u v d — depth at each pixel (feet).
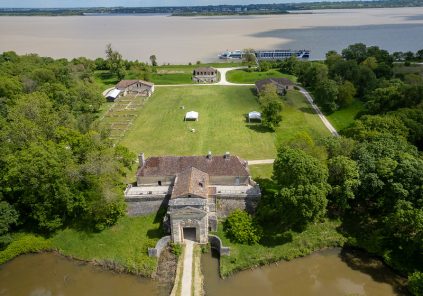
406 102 388.78
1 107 401.49
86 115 383.24
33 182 239.91
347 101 472.85
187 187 238.07
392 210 236.02
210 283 216.33
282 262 231.71
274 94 470.39
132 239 246.68
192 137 396.37
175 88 600.80
